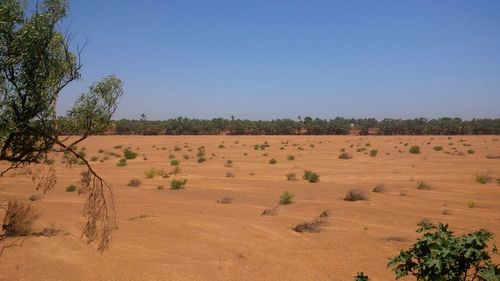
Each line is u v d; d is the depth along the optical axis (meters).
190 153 56.75
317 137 107.94
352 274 9.45
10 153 5.58
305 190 23.84
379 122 148.62
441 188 23.92
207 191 23.31
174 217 15.12
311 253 11.11
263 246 11.63
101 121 5.76
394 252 11.25
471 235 4.78
